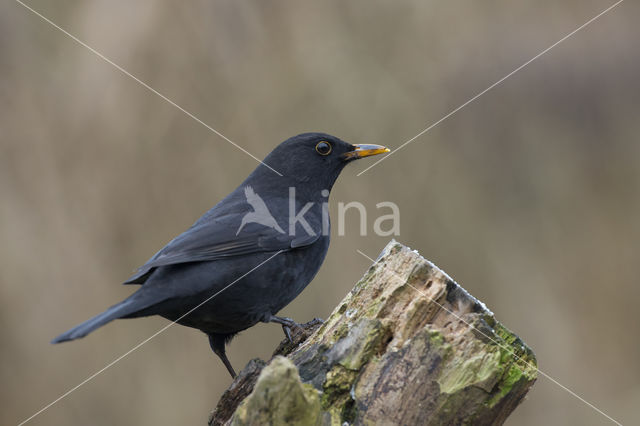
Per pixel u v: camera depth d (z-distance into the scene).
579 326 14.14
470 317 6.04
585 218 14.61
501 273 13.96
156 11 13.66
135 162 13.40
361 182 13.91
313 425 5.36
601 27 14.88
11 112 13.52
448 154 14.32
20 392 12.80
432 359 5.85
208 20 13.86
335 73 14.07
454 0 14.89
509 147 14.58
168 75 13.59
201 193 13.39
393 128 14.05
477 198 14.25
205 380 13.10
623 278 14.24
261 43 14.08
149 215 13.33
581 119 14.85
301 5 14.41
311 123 13.80
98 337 13.08
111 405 12.91
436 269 6.29
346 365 5.97
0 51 13.74
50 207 13.23
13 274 12.91
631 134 14.71
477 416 5.80
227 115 13.63
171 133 13.49
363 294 6.42
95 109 13.48
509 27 14.91
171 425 12.88
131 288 13.21
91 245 13.21
